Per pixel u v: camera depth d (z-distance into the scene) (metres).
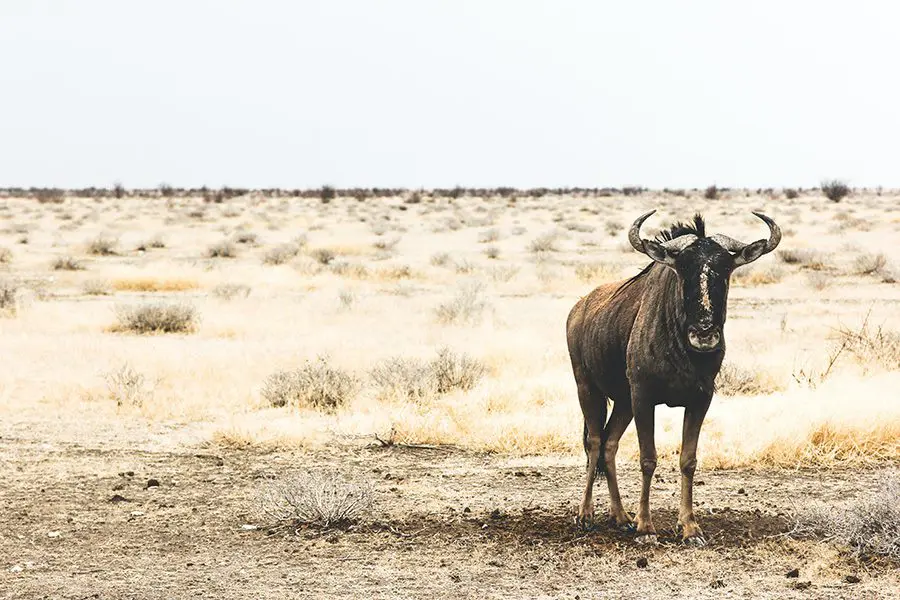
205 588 26.48
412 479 38.72
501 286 122.69
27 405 53.69
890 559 27.80
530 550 29.34
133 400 53.81
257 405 54.03
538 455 42.94
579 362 31.97
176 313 84.88
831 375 53.41
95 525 32.75
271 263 154.38
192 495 36.56
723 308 26.34
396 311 95.94
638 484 37.50
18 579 27.31
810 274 118.94
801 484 37.19
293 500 32.75
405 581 26.88
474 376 56.53
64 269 142.75
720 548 29.06
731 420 44.25
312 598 25.64
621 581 26.56
